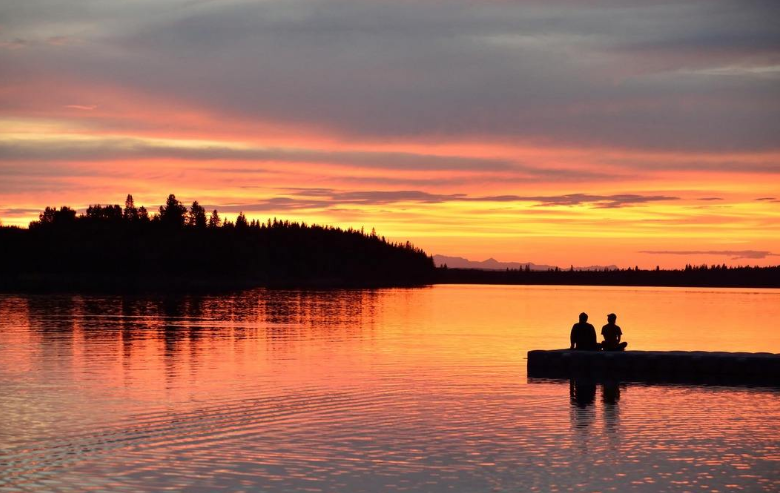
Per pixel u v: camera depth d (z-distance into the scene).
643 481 16.83
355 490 16.12
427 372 33.28
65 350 39.94
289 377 31.00
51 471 17.17
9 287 163.25
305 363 35.81
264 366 34.41
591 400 26.67
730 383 31.23
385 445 19.77
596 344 36.88
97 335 49.06
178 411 23.66
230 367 33.91
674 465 18.06
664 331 63.22
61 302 96.56
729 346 49.34
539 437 20.80
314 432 21.11
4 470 17.22
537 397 27.14
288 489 16.11
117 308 83.38
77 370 32.41
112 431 20.91
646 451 19.33
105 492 15.77
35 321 61.91
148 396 26.14
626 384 30.80
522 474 17.31
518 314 90.62
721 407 25.45
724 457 18.78
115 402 25.00
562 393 28.12
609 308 111.25
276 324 62.47
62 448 19.09
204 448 19.27
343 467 17.75
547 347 45.69
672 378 32.75
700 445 19.95
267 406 24.62
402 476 17.11
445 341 49.53
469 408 24.84
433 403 25.62
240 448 19.31
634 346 49.38
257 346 43.47
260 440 20.14
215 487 16.19
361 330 58.28
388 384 29.56
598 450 19.41
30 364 34.25
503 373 33.47
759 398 27.38
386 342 48.06
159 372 32.00
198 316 71.38
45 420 22.19
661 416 23.78
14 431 20.81
